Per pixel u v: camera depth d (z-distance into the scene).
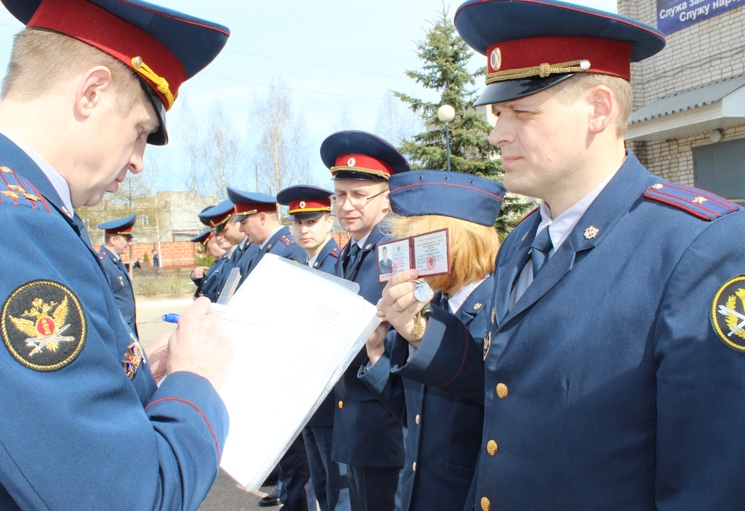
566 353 1.24
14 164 1.05
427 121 16.23
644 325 1.16
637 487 1.18
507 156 1.42
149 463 0.99
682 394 1.07
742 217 1.13
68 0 1.14
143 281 19.81
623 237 1.26
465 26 1.49
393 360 1.98
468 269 1.95
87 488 0.90
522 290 1.51
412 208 1.99
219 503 4.21
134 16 1.17
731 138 8.84
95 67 1.14
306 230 4.46
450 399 1.86
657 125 9.12
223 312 1.58
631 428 1.18
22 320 0.90
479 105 1.42
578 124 1.33
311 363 1.43
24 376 0.88
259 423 1.36
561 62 1.32
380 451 2.62
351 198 3.15
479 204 1.97
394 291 1.68
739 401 1.02
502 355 1.38
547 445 1.25
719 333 1.04
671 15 9.67
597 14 1.24
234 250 6.60
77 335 0.95
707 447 1.04
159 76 1.25
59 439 0.88
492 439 1.38
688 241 1.14
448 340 1.69
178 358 1.25
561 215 1.41
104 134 1.16
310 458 3.42
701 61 9.23
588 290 1.26
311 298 1.59
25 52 1.13
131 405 1.03
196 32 1.26
